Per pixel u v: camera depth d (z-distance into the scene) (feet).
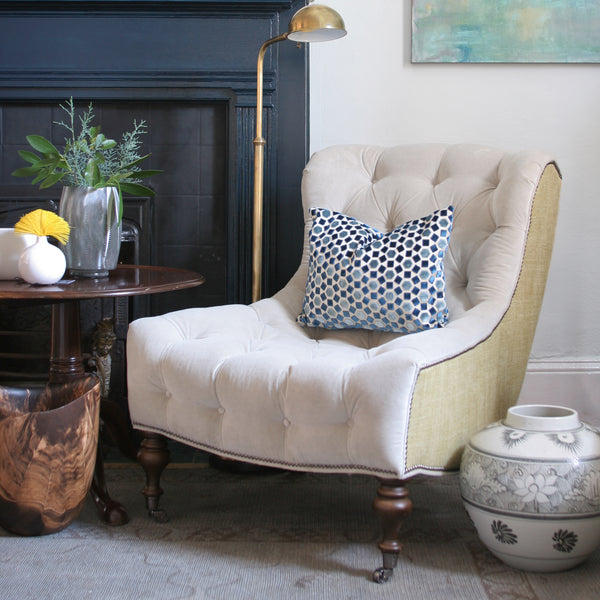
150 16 8.18
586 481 5.07
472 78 8.84
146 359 5.93
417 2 8.68
